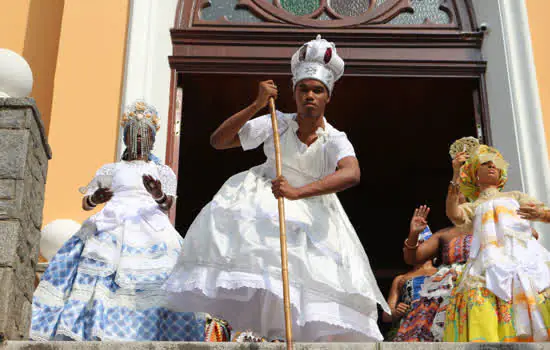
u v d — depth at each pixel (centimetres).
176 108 703
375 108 916
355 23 741
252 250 380
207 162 1074
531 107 658
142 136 530
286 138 426
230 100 891
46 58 731
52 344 352
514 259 429
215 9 755
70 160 633
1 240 381
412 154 1020
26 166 402
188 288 382
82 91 659
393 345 352
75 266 481
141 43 675
